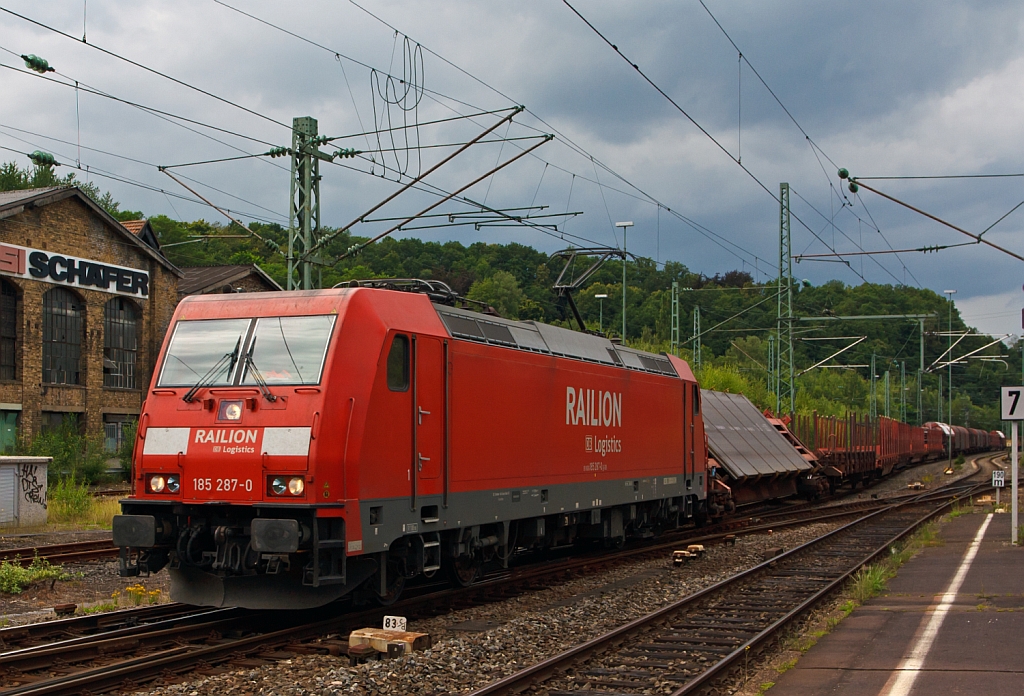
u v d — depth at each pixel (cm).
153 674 847
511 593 1357
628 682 856
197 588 1076
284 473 1007
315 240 2233
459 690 837
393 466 1098
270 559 992
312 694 804
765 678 866
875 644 946
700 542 2041
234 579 1057
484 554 1370
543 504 1456
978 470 5972
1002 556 1602
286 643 980
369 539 1047
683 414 2094
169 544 1078
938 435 6938
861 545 1961
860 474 4312
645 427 1875
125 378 3819
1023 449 7288
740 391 4922
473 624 1128
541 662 873
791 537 2206
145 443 1082
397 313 1141
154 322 3900
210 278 4356
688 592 1384
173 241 7231
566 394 1547
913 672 820
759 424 3225
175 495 1062
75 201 3534
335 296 1095
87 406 3591
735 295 7456
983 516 2430
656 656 962
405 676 856
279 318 1101
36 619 1088
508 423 1365
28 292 3353
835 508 3061
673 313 4272
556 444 1505
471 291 5938
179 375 1102
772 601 1282
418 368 1155
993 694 741
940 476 5306
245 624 1088
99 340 3656
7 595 1257
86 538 1905
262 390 1046
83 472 3228
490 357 1325
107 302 3728
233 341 1099
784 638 1019
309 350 1061
